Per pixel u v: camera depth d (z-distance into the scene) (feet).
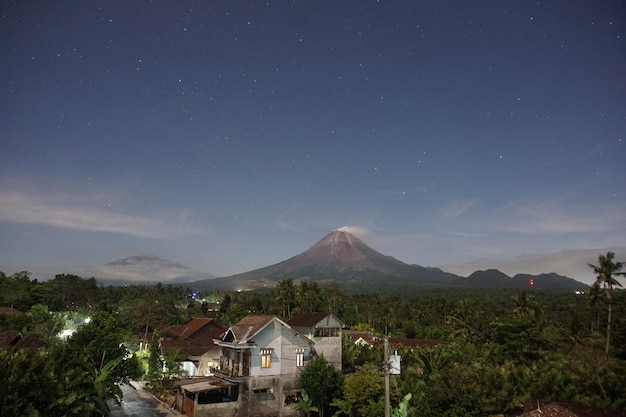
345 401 120.57
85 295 435.12
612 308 261.44
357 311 377.91
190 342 198.39
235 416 119.24
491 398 116.57
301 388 126.62
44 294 325.01
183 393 124.36
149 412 123.13
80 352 110.42
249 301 416.46
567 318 290.56
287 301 343.67
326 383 123.54
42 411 68.08
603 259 205.05
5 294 288.51
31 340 140.67
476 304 296.71
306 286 348.59
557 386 120.88
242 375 126.00
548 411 82.64
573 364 136.46
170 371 153.07
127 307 348.59
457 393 106.01
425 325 344.90
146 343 207.10
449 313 350.84
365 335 238.68
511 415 115.55
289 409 126.31
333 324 152.15
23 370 68.74
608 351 183.42
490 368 131.44
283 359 130.00
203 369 177.78
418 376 133.69
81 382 82.79
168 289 611.88
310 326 146.72
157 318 285.84
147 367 173.37
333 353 141.69
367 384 120.26
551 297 490.49
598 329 254.47
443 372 131.85
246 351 127.65
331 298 375.04
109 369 99.19
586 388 121.90
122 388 159.53
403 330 299.38
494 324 189.88
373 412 110.52
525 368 134.31
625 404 109.70
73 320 270.87
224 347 140.26
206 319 223.10
